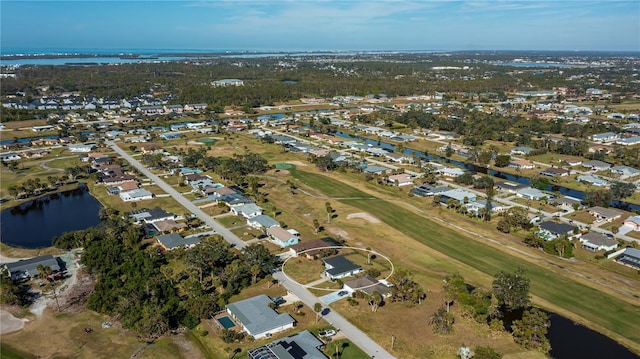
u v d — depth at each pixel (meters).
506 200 156.88
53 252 114.19
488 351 74.00
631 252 114.19
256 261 101.75
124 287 92.56
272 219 133.25
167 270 102.31
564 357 77.88
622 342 82.12
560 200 154.50
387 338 81.69
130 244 113.62
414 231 130.12
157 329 81.81
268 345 76.69
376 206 149.38
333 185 171.38
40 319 86.00
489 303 90.00
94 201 153.62
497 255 115.69
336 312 89.75
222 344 79.75
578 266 110.19
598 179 178.38
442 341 81.19
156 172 185.12
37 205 150.88
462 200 153.38
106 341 79.94
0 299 90.75
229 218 137.38
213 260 102.12
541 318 82.75
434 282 101.81
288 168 192.75
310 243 117.69
